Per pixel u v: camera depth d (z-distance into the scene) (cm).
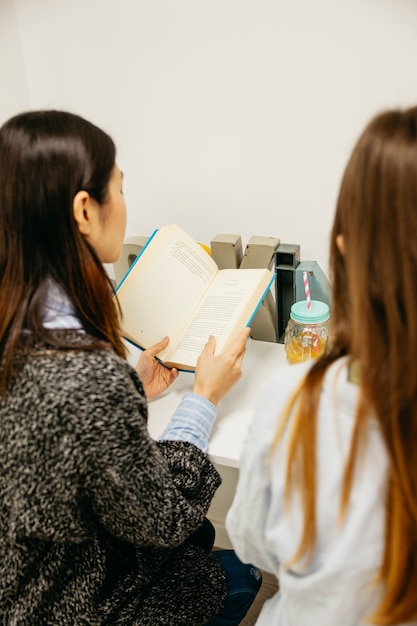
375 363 46
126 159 136
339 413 48
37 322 63
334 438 48
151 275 102
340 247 53
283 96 114
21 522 63
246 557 65
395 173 43
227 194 130
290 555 52
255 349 119
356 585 49
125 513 66
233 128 121
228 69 115
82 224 68
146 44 119
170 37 116
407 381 44
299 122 115
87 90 130
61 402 59
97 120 134
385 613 49
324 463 48
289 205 125
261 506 56
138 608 79
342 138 114
